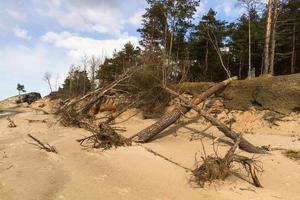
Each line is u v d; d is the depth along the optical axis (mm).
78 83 46719
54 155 13930
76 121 22312
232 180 11336
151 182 10875
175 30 36969
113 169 11930
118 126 21859
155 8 35281
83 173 11594
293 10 34781
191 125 20625
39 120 26500
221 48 38719
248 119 20125
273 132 18500
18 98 75875
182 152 14969
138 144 15969
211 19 37000
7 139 18359
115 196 9703
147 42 38062
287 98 19203
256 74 40875
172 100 24062
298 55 36719
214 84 22734
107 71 43906
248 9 30156
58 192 9930
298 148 15312
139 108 25328
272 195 10164
